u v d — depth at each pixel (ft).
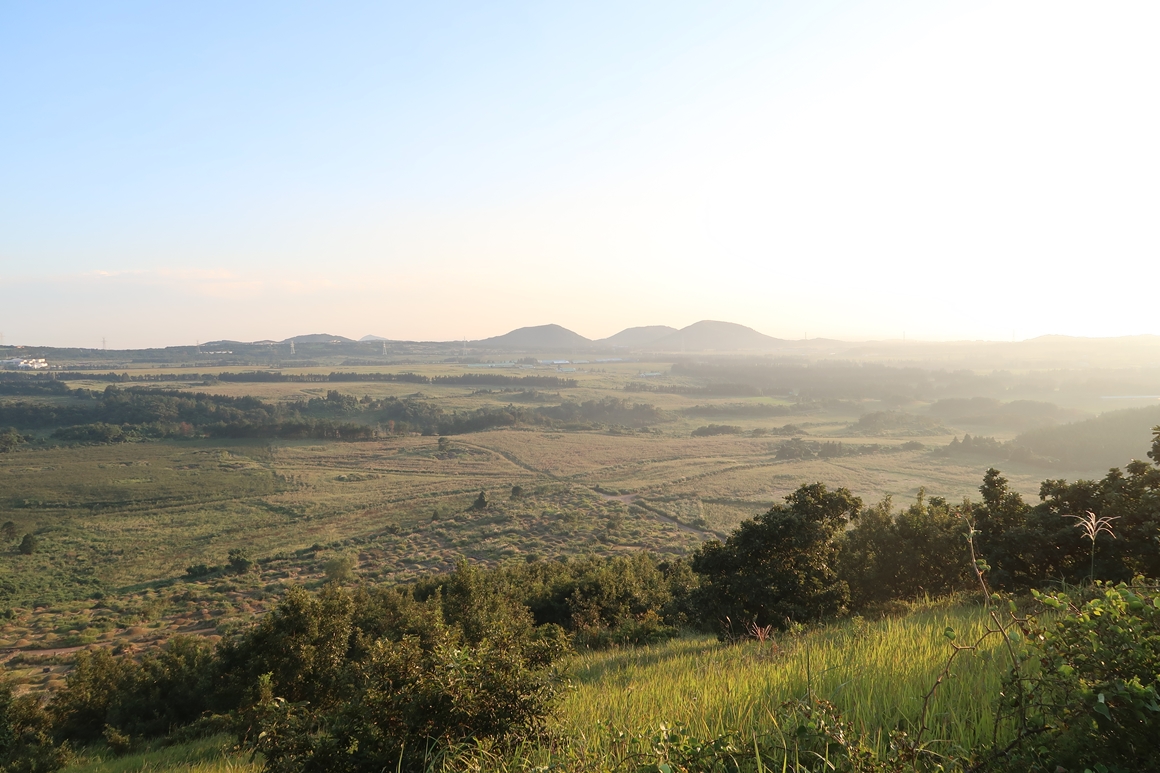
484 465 534.37
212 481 467.52
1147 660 10.93
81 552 318.65
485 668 19.56
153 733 99.04
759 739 14.52
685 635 95.81
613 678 37.91
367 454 582.35
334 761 18.48
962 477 424.05
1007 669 18.45
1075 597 24.58
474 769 16.74
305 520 376.27
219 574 282.15
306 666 66.33
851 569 82.23
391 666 19.94
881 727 16.30
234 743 53.88
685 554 282.97
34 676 171.32
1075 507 56.59
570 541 313.53
